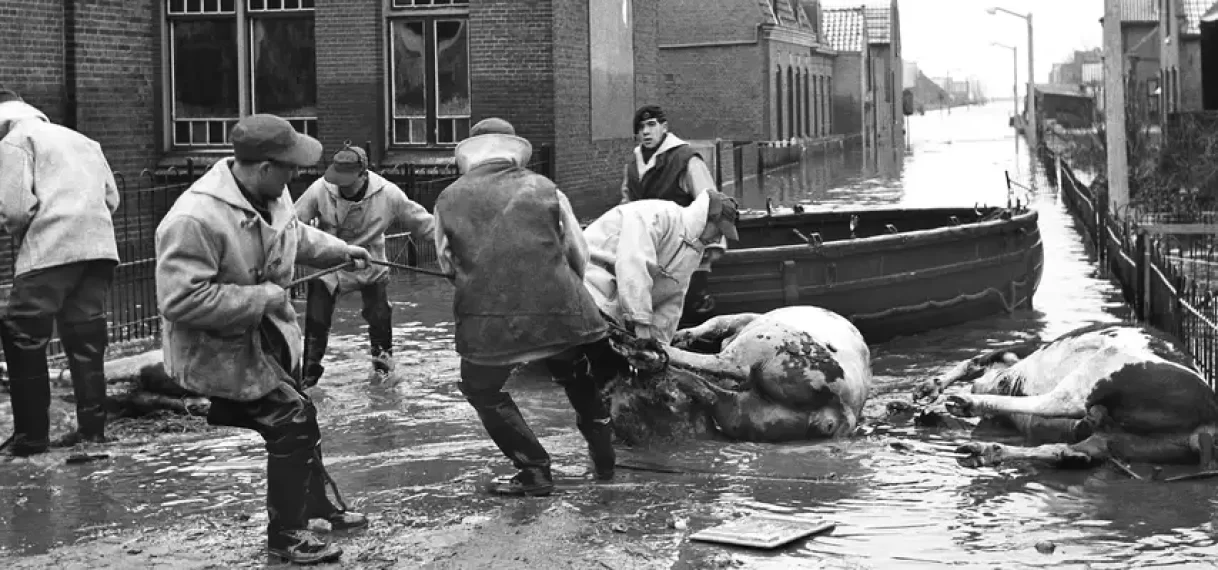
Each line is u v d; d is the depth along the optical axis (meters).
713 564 6.01
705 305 10.61
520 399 9.95
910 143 71.62
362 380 10.77
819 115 66.56
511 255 6.98
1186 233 20.45
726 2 53.50
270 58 22.61
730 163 40.59
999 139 75.44
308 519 6.57
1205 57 27.08
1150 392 7.69
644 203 8.41
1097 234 19.78
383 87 22.55
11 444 8.33
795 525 6.55
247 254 6.12
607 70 25.75
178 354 6.07
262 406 6.16
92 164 8.51
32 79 17.09
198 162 21.80
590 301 7.20
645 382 8.38
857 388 8.66
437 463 7.97
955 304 13.35
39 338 8.25
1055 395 7.90
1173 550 6.20
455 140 22.73
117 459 8.20
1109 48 22.27
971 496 7.19
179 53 22.42
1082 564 6.00
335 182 10.38
